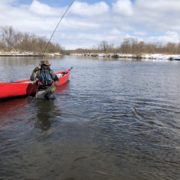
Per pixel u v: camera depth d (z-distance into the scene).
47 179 1.80
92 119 3.19
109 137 2.59
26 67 11.64
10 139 2.49
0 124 2.95
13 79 7.34
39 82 4.27
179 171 1.93
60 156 2.14
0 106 3.79
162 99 4.55
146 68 12.52
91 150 2.27
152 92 5.30
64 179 1.80
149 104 4.13
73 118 3.22
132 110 3.70
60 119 3.16
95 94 4.93
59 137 2.56
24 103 3.99
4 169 1.92
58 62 18.47
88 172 1.90
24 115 3.33
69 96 4.66
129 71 10.63
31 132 2.69
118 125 2.98
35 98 4.31
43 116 3.29
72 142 2.44
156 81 7.23
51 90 4.27
